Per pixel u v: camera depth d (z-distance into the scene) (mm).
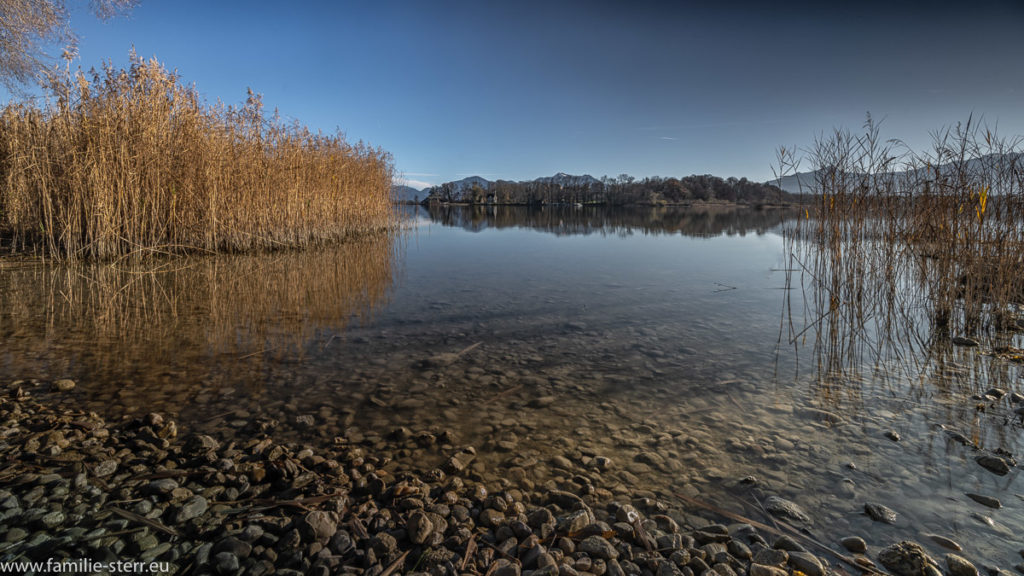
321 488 2146
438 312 5512
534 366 3801
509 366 3801
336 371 3637
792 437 2648
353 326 4887
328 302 5938
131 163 8133
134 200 8070
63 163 7852
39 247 8836
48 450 2338
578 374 3633
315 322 5012
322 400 3113
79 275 7062
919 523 1946
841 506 2059
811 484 2213
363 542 1825
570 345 4340
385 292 6598
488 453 2496
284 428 2729
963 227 4887
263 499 2059
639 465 2385
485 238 15398
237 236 9633
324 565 1688
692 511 2039
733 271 8586
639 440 2629
